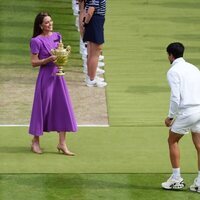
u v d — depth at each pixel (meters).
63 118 43.56
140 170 41.81
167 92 54.69
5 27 70.94
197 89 39.12
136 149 44.78
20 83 56.47
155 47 65.25
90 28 54.97
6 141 45.69
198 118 39.00
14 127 47.94
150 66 60.47
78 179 40.66
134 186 39.91
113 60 61.69
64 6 78.75
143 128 48.03
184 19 73.56
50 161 42.91
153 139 46.28
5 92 54.44
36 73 59.00
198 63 61.38
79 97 53.53
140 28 70.38
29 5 78.38
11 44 66.25
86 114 50.34
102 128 47.94
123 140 46.09
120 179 40.72
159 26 71.12
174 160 39.34
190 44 66.19
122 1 79.19
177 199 38.50
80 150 44.47
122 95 54.00
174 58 39.44
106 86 55.88
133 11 75.69
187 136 46.53
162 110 51.12
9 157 43.38
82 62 61.69
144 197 38.69
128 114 50.38
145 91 54.88
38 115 43.50
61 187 39.69
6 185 39.84
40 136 46.38
